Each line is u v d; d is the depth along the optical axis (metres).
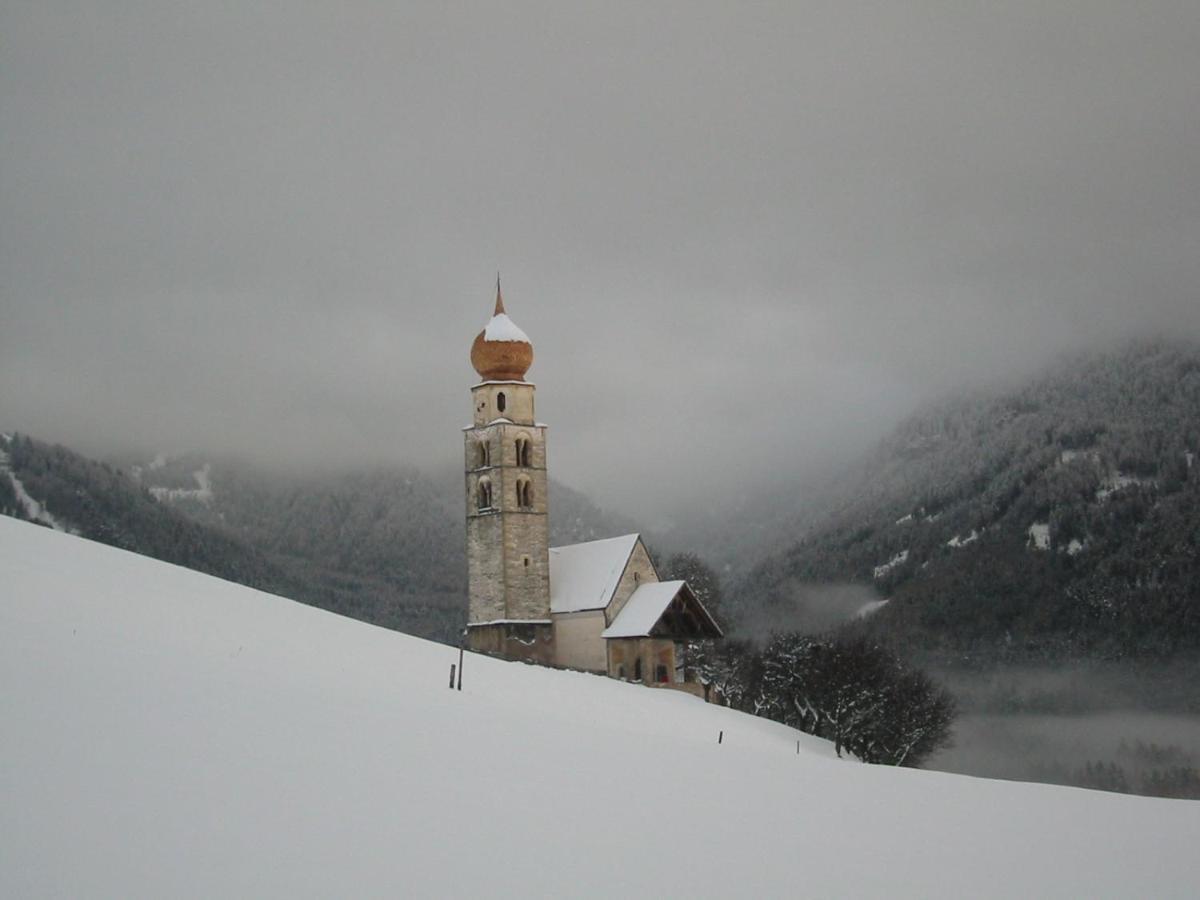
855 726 103.38
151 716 29.69
